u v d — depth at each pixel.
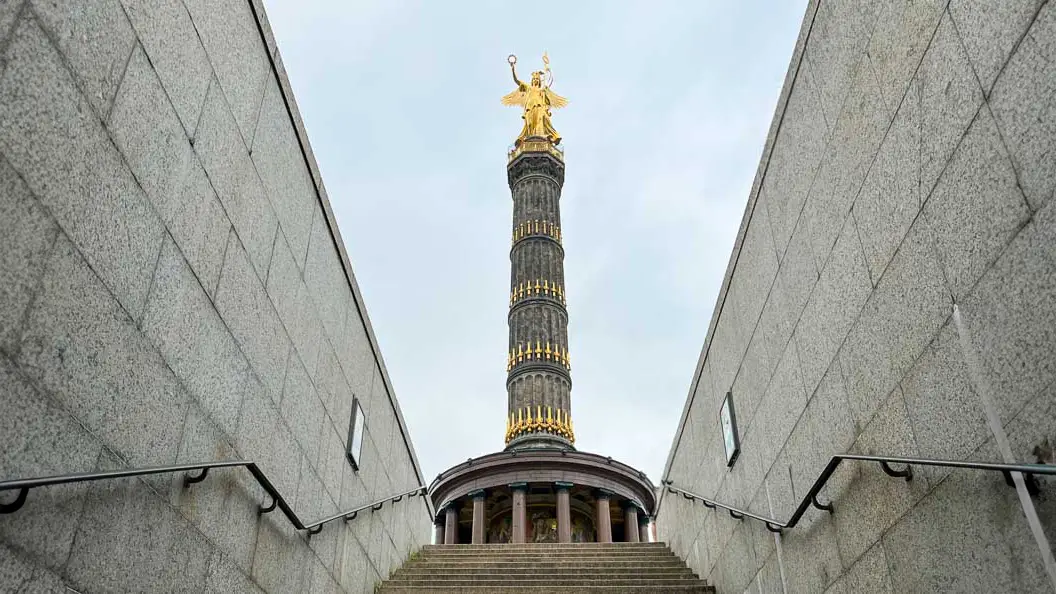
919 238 5.37
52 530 4.20
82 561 4.46
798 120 7.81
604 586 11.58
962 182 4.84
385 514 12.21
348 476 10.11
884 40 5.91
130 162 4.98
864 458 5.64
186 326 5.77
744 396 9.71
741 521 9.81
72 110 4.39
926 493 5.27
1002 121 4.42
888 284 5.83
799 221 7.74
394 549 12.93
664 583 11.91
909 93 5.51
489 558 14.63
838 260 6.76
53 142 4.22
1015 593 4.29
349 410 10.22
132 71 5.03
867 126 6.19
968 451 4.76
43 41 4.16
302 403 8.41
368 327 11.27
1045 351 4.04
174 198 5.58
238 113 6.80
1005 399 4.37
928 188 5.24
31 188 4.04
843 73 6.66
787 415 8.05
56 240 4.24
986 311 4.57
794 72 7.89
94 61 4.61
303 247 8.58
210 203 6.20
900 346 5.63
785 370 8.12
